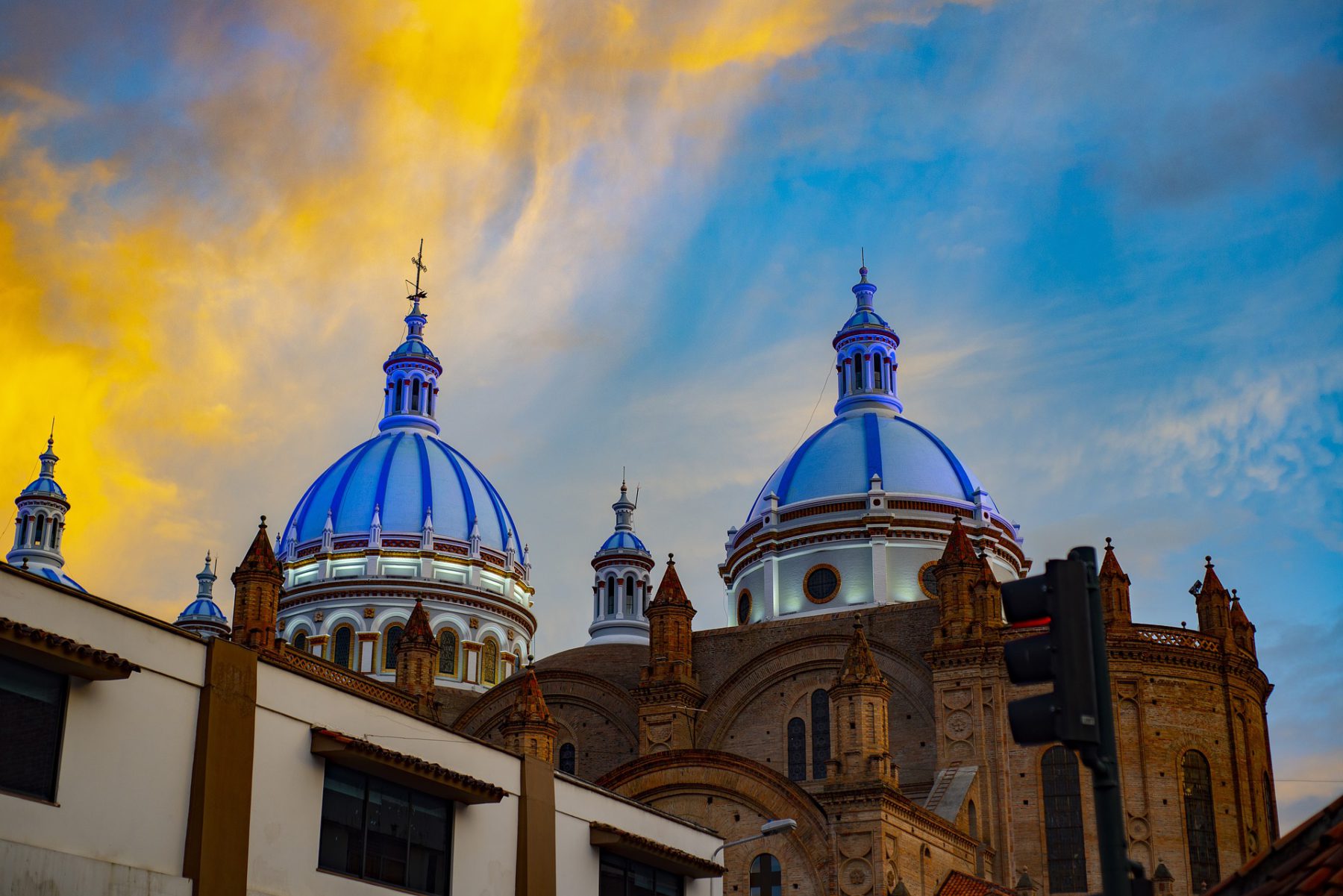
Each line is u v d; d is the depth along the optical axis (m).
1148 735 66.50
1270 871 20.38
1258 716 71.00
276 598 71.56
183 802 32.59
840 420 91.12
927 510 83.06
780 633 75.25
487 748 42.00
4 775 29.22
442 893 39.41
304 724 36.00
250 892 33.50
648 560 99.19
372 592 100.75
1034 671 16.22
